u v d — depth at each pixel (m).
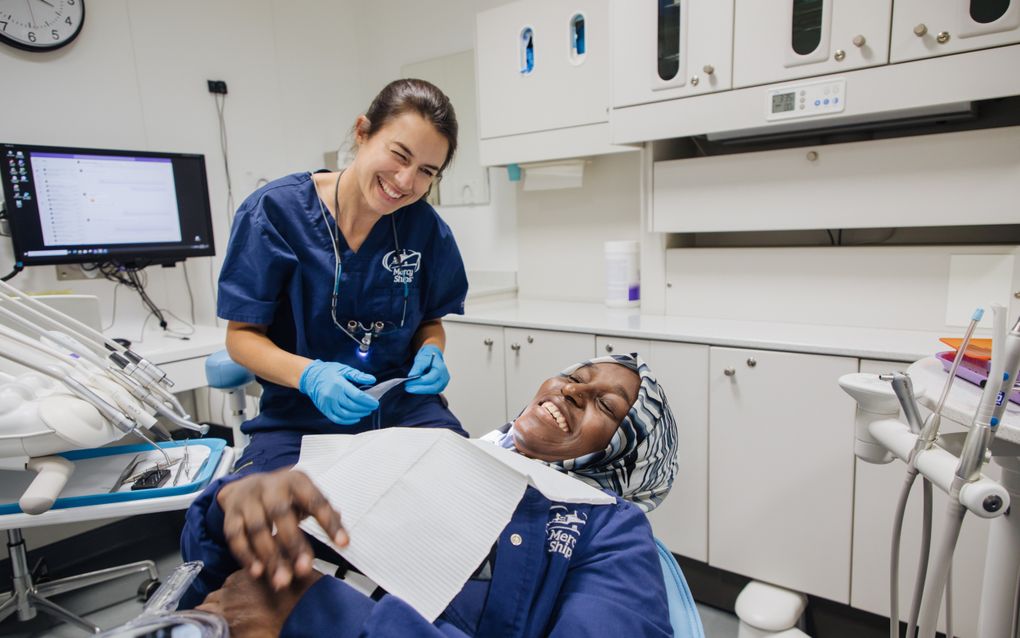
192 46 2.65
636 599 0.73
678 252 2.00
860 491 1.49
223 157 2.80
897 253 1.62
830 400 1.50
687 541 1.78
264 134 2.96
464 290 1.49
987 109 1.66
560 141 2.20
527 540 0.78
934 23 1.34
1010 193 1.38
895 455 0.88
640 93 1.78
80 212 2.16
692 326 1.82
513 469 0.73
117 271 2.39
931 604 0.78
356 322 1.27
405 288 1.31
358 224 1.23
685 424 1.74
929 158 1.47
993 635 0.89
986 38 1.29
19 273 2.13
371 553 0.66
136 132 2.47
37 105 2.18
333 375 1.08
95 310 1.60
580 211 2.52
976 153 1.41
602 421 1.03
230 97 2.81
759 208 1.73
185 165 2.43
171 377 2.09
